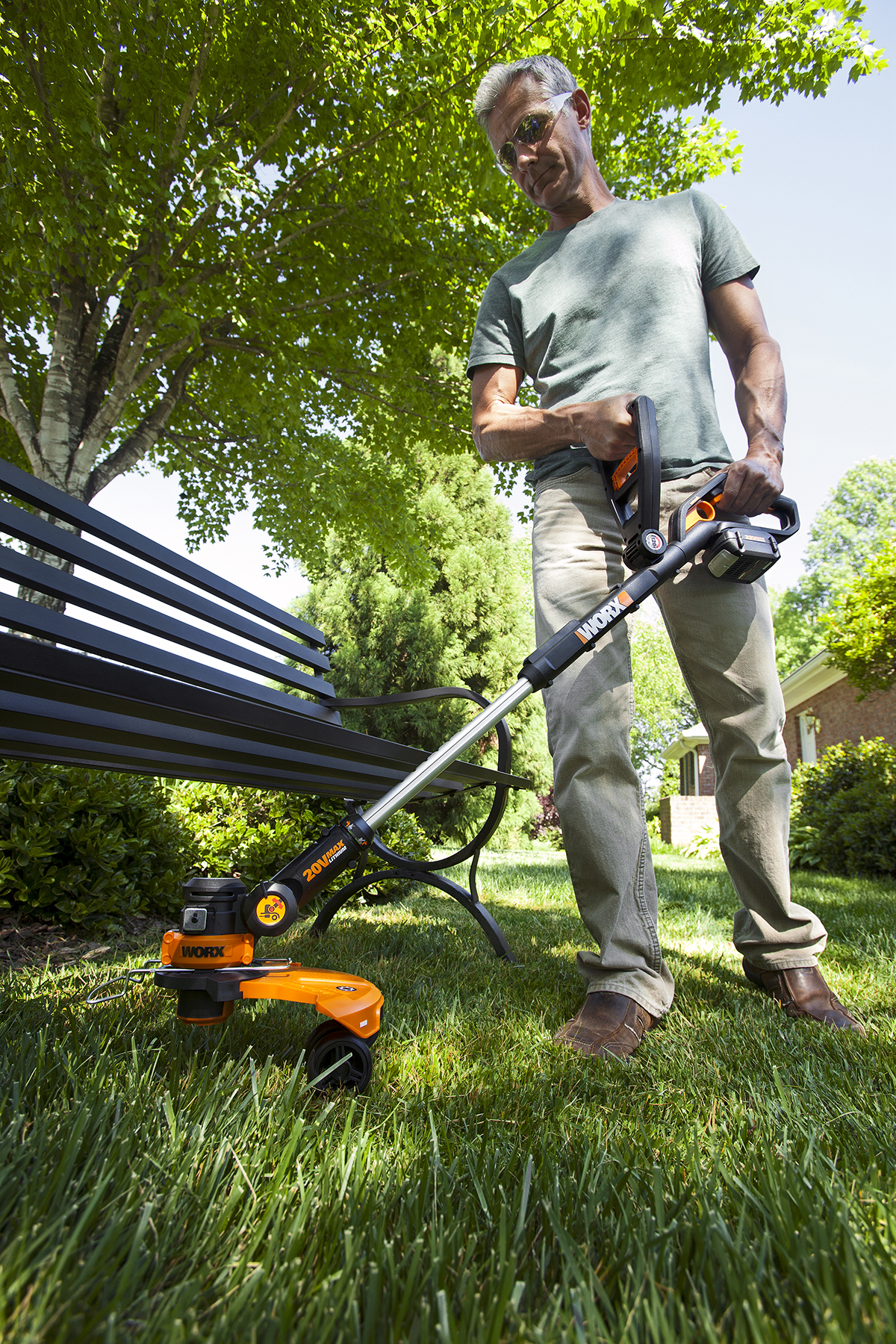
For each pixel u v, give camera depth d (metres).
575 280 1.89
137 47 4.75
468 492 17.94
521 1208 0.67
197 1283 0.56
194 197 5.38
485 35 4.82
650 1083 1.20
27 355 6.89
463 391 7.32
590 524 1.74
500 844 16.12
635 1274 0.59
